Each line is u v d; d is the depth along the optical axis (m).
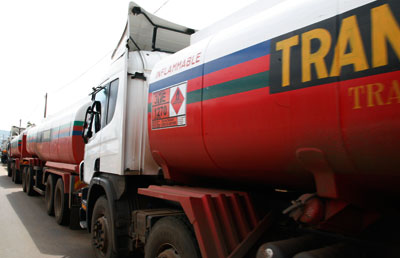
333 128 1.74
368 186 1.82
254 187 2.83
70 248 5.75
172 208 3.30
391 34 1.52
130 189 4.02
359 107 1.62
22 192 13.68
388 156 1.57
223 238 2.49
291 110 1.95
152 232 3.06
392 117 1.50
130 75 4.10
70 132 7.19
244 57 2.33
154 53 4.51
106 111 4.66
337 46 1.75
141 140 3.99
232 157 2.46
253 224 2.62
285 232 2.55
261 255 2.05
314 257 1.80
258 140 2.18
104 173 4.54
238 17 2.92
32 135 12.23
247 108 2.24
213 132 2.54
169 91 3.12
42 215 8.75
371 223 2.04
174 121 2.99
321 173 1.91
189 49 3.07
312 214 1.93
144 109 4.08
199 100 2.69
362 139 1.63
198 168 2.96
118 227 3.83
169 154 3.17
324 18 1.85
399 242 1.92
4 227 7.21
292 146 1.98
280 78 2.04
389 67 1.51
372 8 1.62
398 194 1.81
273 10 2.31
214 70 2.59
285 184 2.37
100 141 4.70
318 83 1.81
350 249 1.96
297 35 1.98
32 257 5.21
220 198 2.60
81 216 5.79
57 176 8.56
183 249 2.60
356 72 1.64
